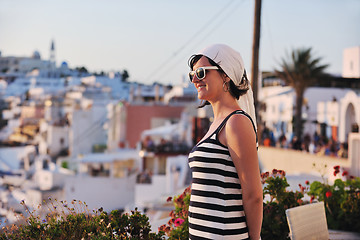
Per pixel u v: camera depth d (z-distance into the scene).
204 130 19.34
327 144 20.03
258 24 13.63
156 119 50.09
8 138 109.31
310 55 29.08
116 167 41.97
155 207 12.19
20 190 47.31
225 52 2.45
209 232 2.33
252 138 2.29
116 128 50.50
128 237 3.61
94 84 117.00
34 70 171.75
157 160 37.97
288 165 18.20
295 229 3.29
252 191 2.29
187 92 50.66
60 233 3.41
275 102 36.81
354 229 5.93
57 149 77.75
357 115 26.48
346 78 33.03
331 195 5.98
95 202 39.59
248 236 2.37
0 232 3.34
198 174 2.38
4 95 150.88
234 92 2.50
